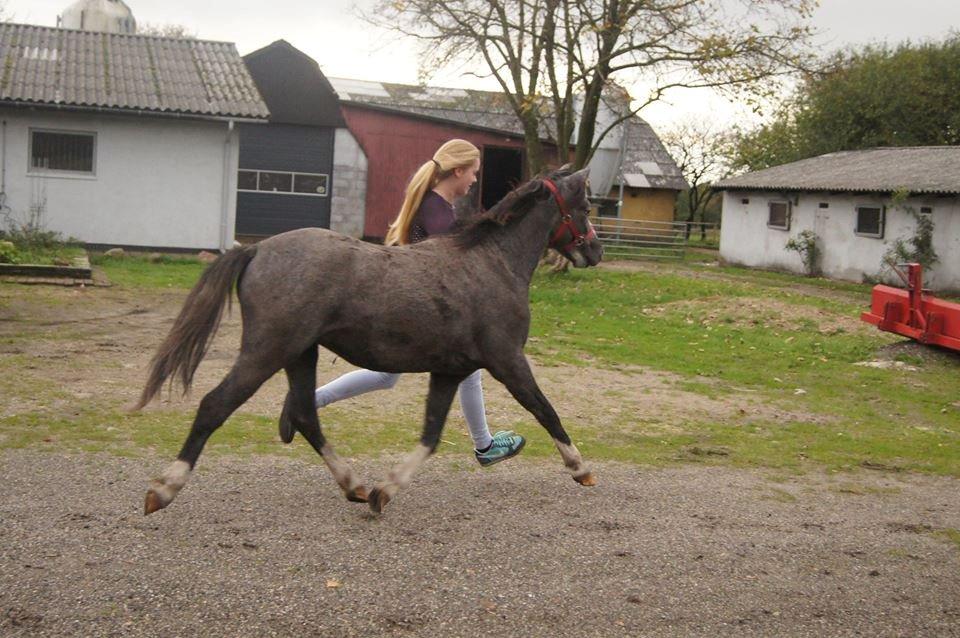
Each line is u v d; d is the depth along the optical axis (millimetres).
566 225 5492
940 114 36781
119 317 12227
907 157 28062
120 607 3814
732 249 30781
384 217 30406
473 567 4539
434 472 6168
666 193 37344
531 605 4156
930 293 12555
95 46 23094
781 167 32125
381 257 4828
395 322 4773
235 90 22188
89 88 20734
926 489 6695
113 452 5984
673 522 5461
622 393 9570
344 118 29734
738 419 8727
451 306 4895
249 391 4578
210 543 4562
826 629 4137
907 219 24000
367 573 4359
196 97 21375
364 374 5840
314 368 5082
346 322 4715
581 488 6031
